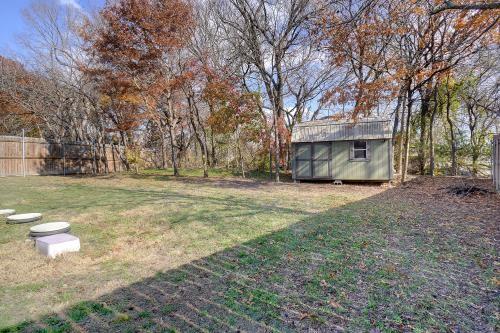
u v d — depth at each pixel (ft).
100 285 10.87
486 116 62.03
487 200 27.17
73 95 76.33
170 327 8.13
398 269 11.80
